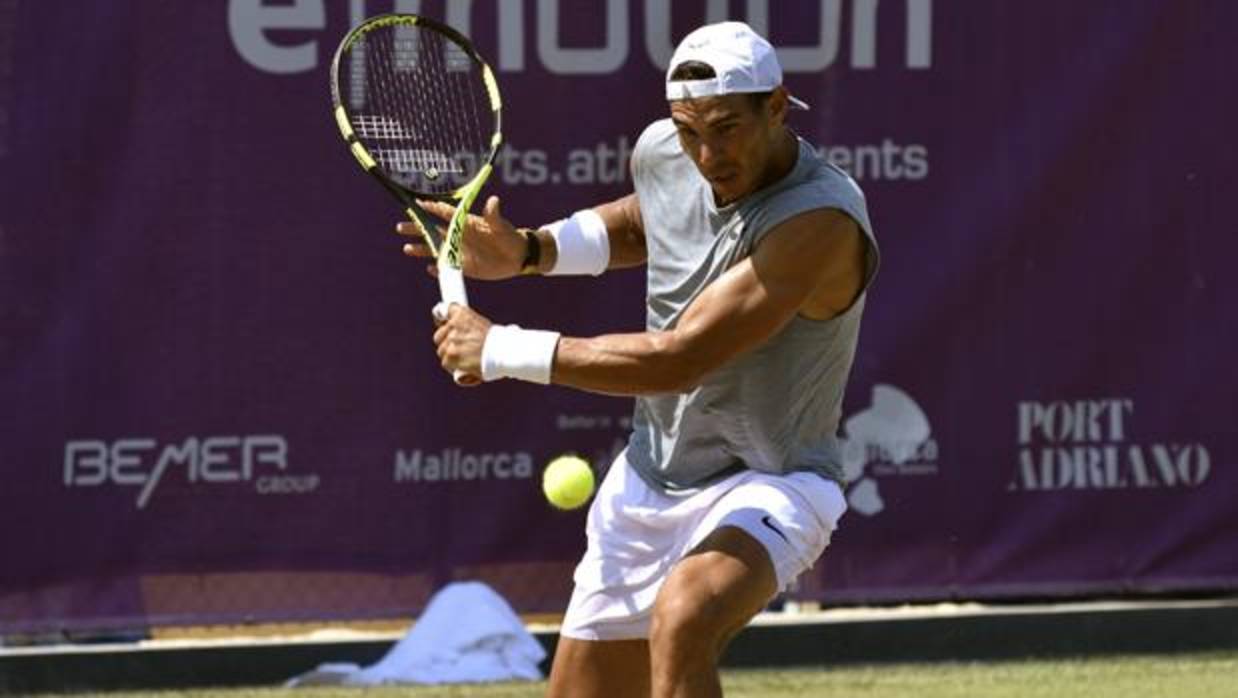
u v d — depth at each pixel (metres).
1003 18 25.31
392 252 24.59
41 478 24.02
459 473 24.78
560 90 24.64
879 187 25.22
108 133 24.02
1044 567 25.58
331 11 24.34
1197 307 25.67
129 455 24.20
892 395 25.27
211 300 24.30
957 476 25.41
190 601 24.39
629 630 15.48
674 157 14.76
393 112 23.78
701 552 14.29
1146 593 25.83
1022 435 25.47
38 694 23.94
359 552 24.62
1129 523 25.67
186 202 24.22
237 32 24.25
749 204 14.25
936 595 25.47
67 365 24.02
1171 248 25.61
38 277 23.94
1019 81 25.36
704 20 24.89
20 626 24.06
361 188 24.48
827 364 14.71
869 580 25.38
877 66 25.17
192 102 24.19
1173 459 25.70
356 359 24.58
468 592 24.50
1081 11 25.41
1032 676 24.30
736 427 14.77
